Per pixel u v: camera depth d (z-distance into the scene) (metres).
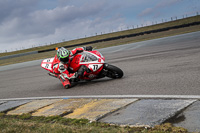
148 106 5.89
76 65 10.18
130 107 6.07
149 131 4.41
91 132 4.70
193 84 7.28
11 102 9.53
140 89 7.86
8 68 30.84
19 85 13.87
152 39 37.25
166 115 5.07
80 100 7.81
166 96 6.48
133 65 13.64
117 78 10.50
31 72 20.31
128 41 44.28
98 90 8.89
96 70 9.91
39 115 6.96
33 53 61.12
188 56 13.04
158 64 12.35
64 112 6.75
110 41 55.97
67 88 10.50
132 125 4.86
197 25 50.38
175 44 21.58
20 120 6.61
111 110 6.11
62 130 5.02
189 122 4.53
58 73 10.74
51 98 9.02
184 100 5.84
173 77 8.74
